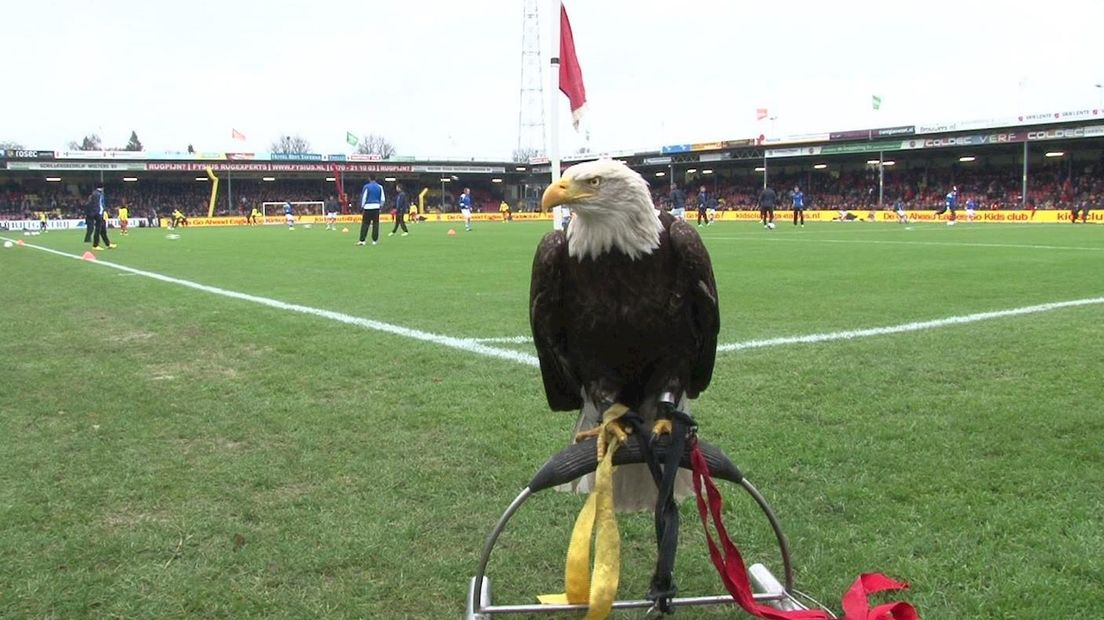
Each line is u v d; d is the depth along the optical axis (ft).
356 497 12.54
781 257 58.59
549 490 12.84
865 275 44.34
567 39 45.11
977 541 10.77
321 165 227.20
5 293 39.32
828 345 23.65
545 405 17.40
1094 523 11.21
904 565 10.16
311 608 9.29
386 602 9.46
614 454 8.32
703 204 149.38
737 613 9.27
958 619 8.89
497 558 10.56
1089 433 15.15
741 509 12.03
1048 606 9.09
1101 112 145.28
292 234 120.47
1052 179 179.93
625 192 7.93
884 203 193.47
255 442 15.25
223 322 29.04
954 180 194.29
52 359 22.93
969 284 39.58
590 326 8.39
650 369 8.78
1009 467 13.44
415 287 40.42
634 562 10.58
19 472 13.58
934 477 13.08
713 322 8.63
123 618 9.11
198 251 74.90
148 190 232.53
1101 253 60.34
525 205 265.34
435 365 21.43
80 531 11.28
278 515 11.84
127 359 22.86
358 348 23.81
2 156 194.49
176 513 11.94
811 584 9.83
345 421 16.44
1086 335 24.95
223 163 215.51
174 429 16.05
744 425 15.89
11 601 9.36
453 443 15.03
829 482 12.98
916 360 21.54
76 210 216.95
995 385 18.85
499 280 43.75
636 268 8.14
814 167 217.97
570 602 8.40
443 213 244.83
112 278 47.11
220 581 9.91
